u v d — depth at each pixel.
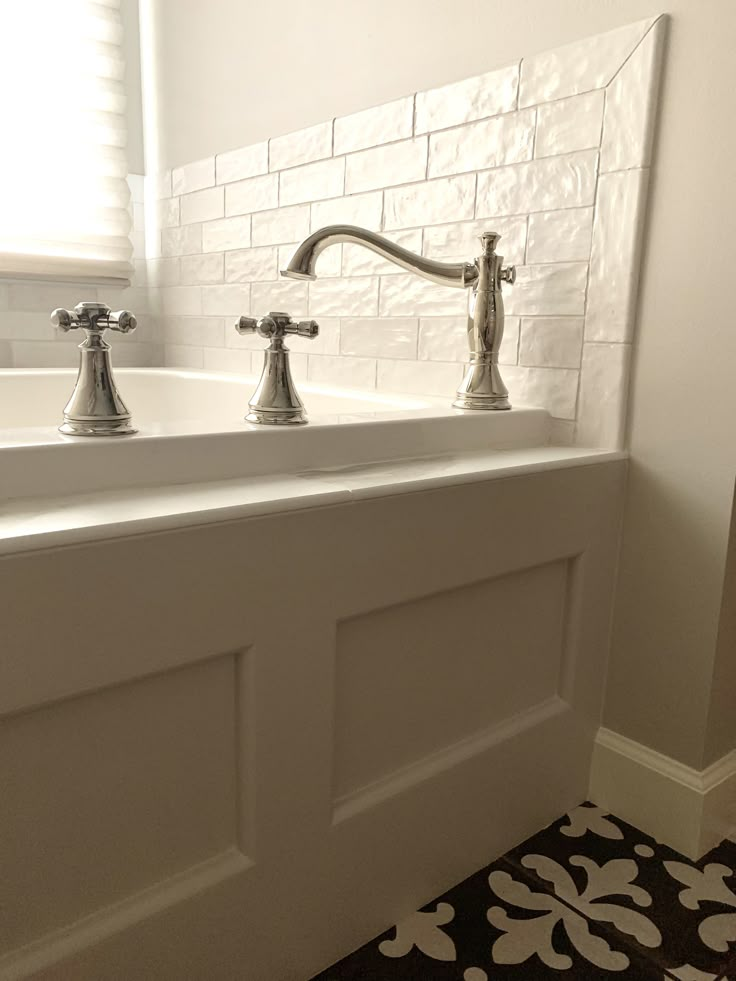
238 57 1.61
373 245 1.00
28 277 1.72
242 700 0.71
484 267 1.05
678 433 1.01
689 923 0.91
